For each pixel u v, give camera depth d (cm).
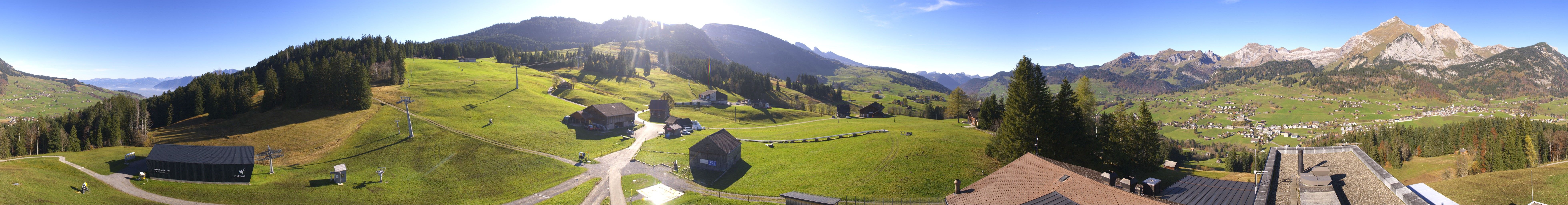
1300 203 4509
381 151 9894
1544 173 7544
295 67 14438
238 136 10969
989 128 11056
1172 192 4694
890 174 7462
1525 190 6812
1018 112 7662
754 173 7925
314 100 13562
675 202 6688
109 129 10681
